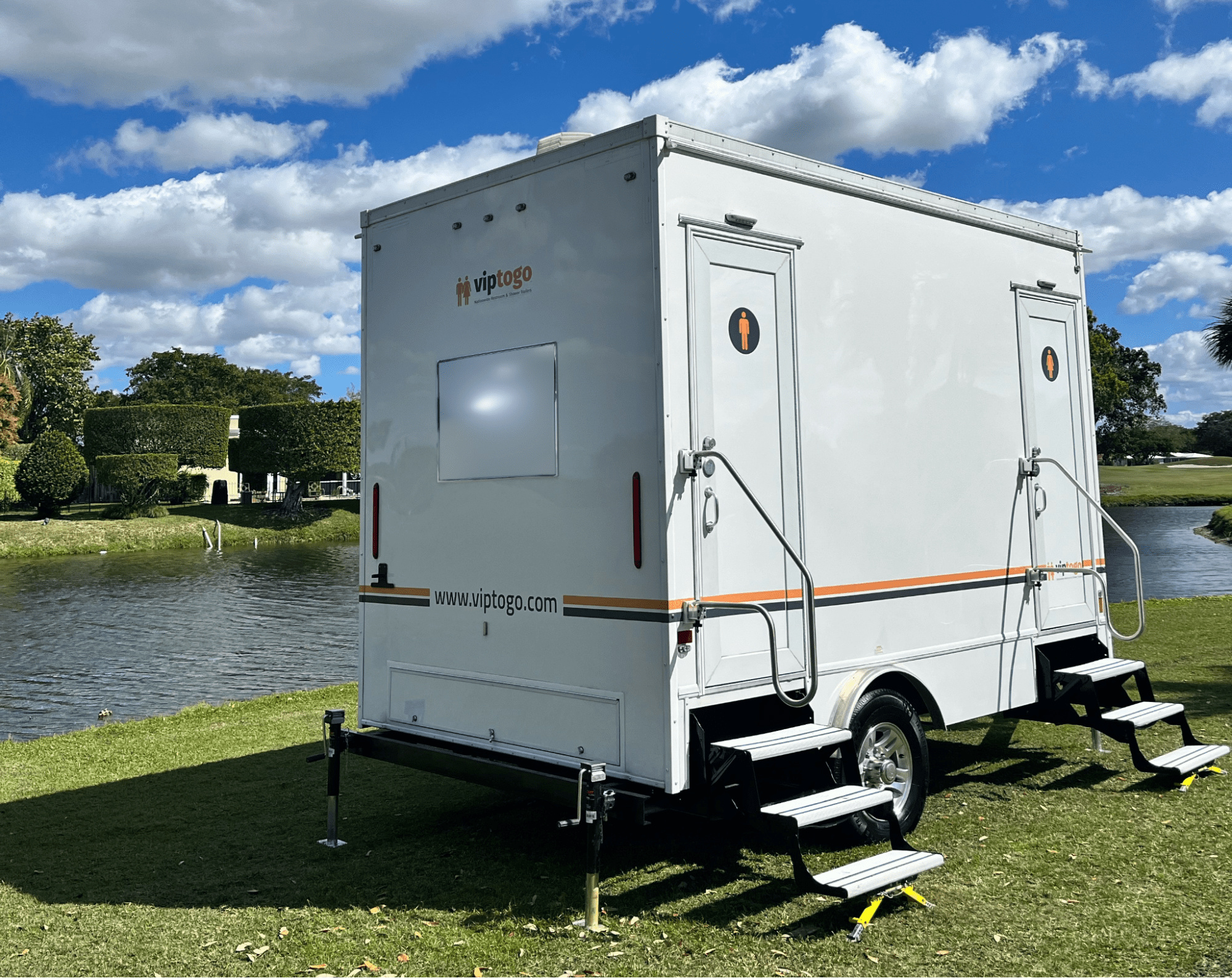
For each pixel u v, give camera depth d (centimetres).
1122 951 347
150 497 4131
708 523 386
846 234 462
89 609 1944
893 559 473
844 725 436
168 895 416
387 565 484
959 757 631
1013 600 548
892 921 375
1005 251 561
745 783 372
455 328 454
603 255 396
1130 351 8131
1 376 5703
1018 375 564
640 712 377
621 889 415
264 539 3962
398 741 461
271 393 8556
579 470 401
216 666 1311
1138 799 530
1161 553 2728
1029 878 416
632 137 387
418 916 388
